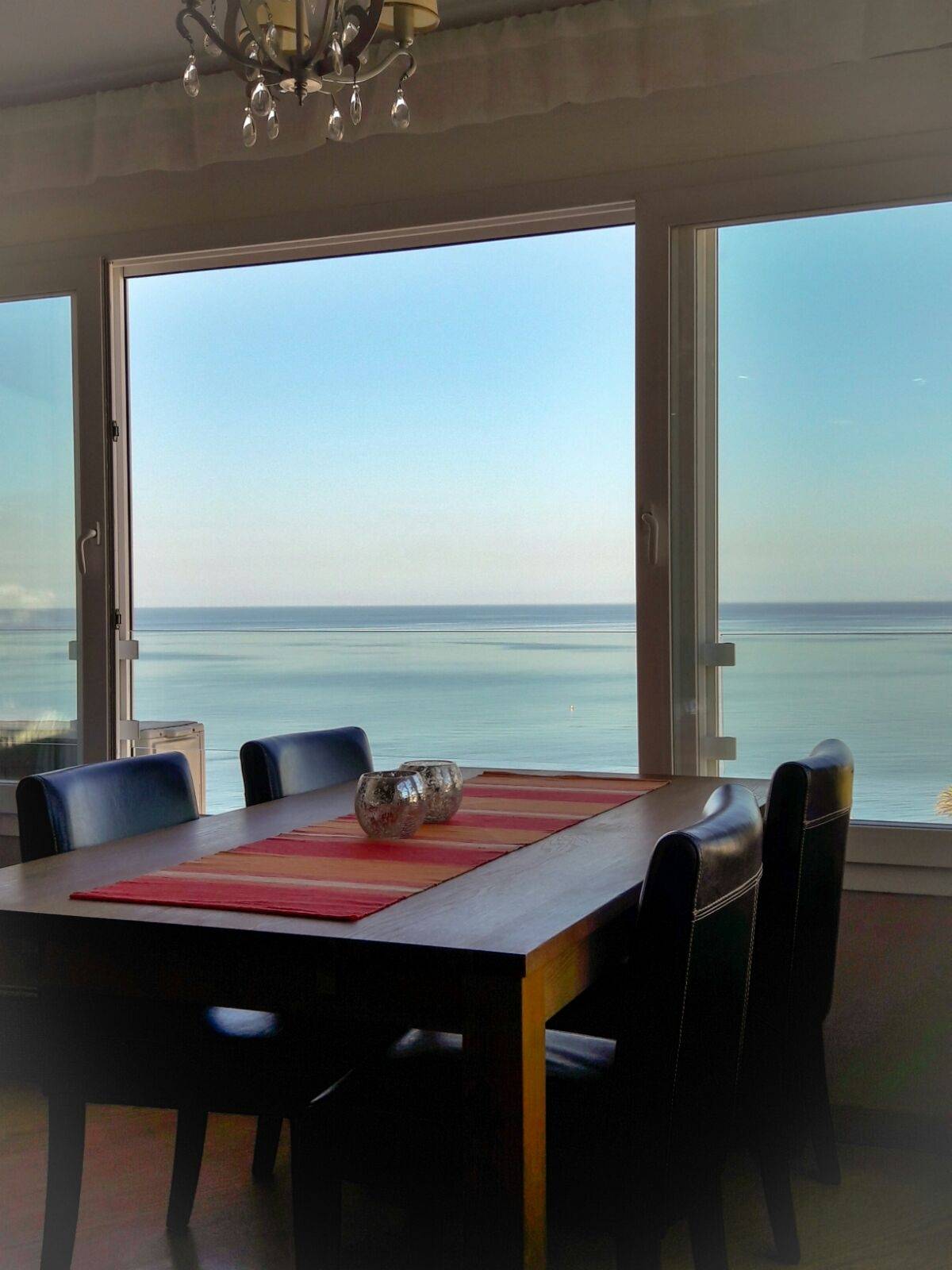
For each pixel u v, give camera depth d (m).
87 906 1.54
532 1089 1.35
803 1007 2.12
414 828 1.97
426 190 3.12
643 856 1.83
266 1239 2.23
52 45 3.12
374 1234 2.27
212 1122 2.81
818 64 2.69
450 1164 1.57
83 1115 1.95
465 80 2.97
